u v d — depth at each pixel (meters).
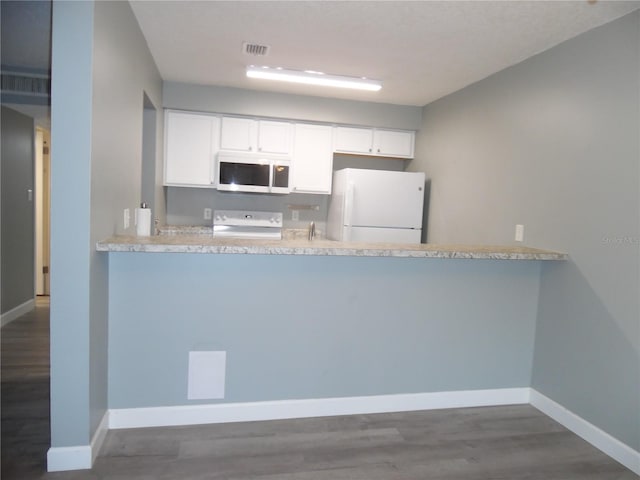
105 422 2.19
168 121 4.05
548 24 2.40
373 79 3.54
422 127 4.43
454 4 2.25
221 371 2.37
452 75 3.37
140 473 1.93
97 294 1.97
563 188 2.58
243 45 2.95
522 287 2.74
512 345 2.76
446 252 2.30
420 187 4.09
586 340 2.41
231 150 4.19
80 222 1.79
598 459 2.22
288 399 2.47
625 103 2.19
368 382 2.57
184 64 3.44
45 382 2.83
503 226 3.13
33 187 4.53
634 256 2.14
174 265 2.26
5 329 3.90
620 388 2.21
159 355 2.29
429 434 2.38
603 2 2.11
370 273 2.50
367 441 2.28
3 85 3.71
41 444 2.11
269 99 4.15
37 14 2.55
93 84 1.76
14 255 4.19
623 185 2.20
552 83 2.69
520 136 2.97
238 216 4.48
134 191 2.61
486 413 2.65
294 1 2.30
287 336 2.43
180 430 2.29
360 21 2.51
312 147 4.36
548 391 2.67
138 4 2.38
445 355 2.67
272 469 2.01
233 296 2.34
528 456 2.22
